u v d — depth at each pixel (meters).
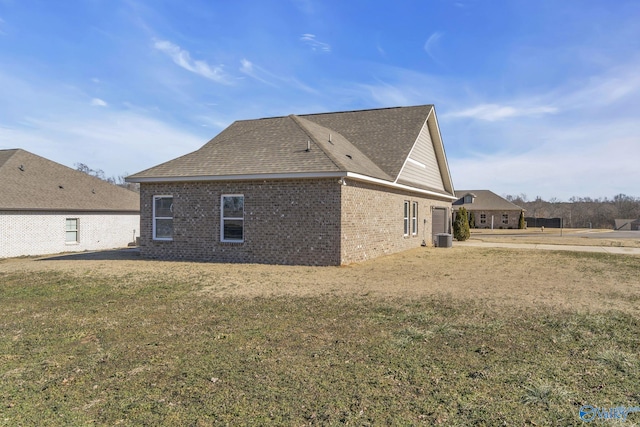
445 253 17.67
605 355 5.07
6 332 6.62
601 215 76.00
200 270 12.34
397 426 3.57
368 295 8.76
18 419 3.83
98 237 26.03
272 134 16.66
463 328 6.29
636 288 9.39
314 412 3.84
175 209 15.13
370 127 20.66
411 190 19.19
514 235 39.28
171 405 4.04
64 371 4.96
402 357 5.15
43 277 11.62
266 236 13.98
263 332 6.30
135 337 6.21
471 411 3.79
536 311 7.24
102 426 3.69
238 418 3.77
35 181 23.80
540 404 3.89
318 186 13.39
